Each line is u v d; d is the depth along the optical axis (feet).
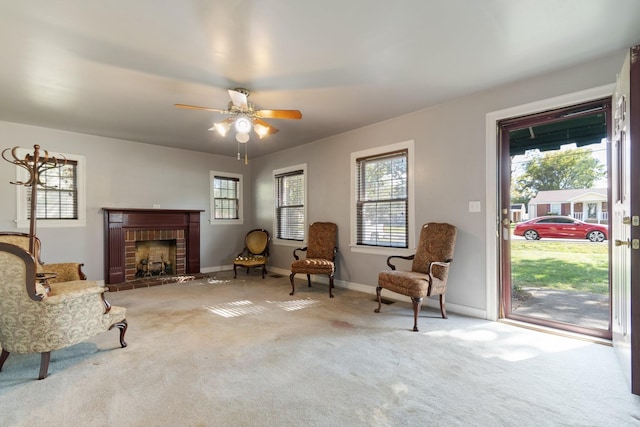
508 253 10.85
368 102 11.99
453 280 11.85
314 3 6.45
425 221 12.75
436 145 12.39
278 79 9.95
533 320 10.18
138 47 8.07
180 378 6.97
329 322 10.68
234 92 9.00
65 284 8.77
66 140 15.62
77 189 15.99
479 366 7.47
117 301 13.42
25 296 6.86
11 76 9.58
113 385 6.69
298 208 19.17
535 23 7.18
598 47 8.18
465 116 11.52
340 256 16.34
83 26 7.18
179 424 5.42
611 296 8.63
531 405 5.93
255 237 21.30
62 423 5.46
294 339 9.18
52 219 15.21
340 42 7.93
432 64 9.10
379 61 8.90
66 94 10.98
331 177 16.79
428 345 8.71
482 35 7.64
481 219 11.11
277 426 5.37
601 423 5.41
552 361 7.67
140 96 11.21
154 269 18.99
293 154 19.26
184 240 19.60
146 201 18.28
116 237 16.78
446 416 5.63
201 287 16.15
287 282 17.43
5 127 13.99
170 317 11.27
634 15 6.85
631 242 6.26
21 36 7.53
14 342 6.97
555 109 9.67
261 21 7.06
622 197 7.01
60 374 7.17
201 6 6.52
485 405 5.94
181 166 19.71
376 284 14.62
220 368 7.43
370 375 7.09
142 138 17.10
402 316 11.28
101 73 9.45
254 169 22.66
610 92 8.57
